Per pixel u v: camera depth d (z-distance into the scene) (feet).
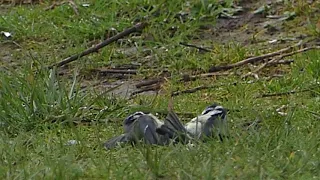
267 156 24.00
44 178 22.70
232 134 26.43
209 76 40.37
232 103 34.17
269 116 30.66
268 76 39.22
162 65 42.70
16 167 24.14
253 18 48.08
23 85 32.63
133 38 45.98
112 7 49.88
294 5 48.65
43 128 30.19
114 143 26.76
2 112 30.94
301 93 35.37
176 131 26.37
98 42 46.83
